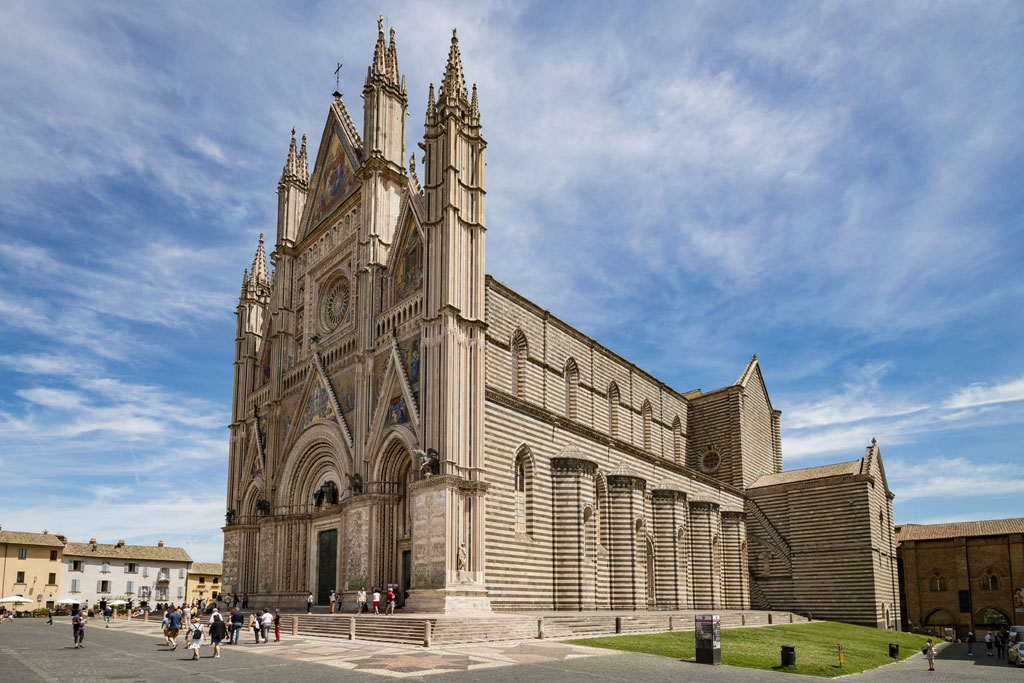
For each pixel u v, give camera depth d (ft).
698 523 240.12
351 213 217.36
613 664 107.76
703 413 306.35
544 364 212.23
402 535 174.40
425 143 181.57
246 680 88.48
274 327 245.24
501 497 168.45
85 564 411.54
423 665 100.32
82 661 111.04
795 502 274.98
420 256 180.34
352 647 124.88
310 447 209.87
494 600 161.07
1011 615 312.09
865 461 266.57
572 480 185.88
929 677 128.57
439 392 162.61
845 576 257.14
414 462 166.20
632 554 199.31
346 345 203.10
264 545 217.56
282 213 252.01
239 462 254.68
